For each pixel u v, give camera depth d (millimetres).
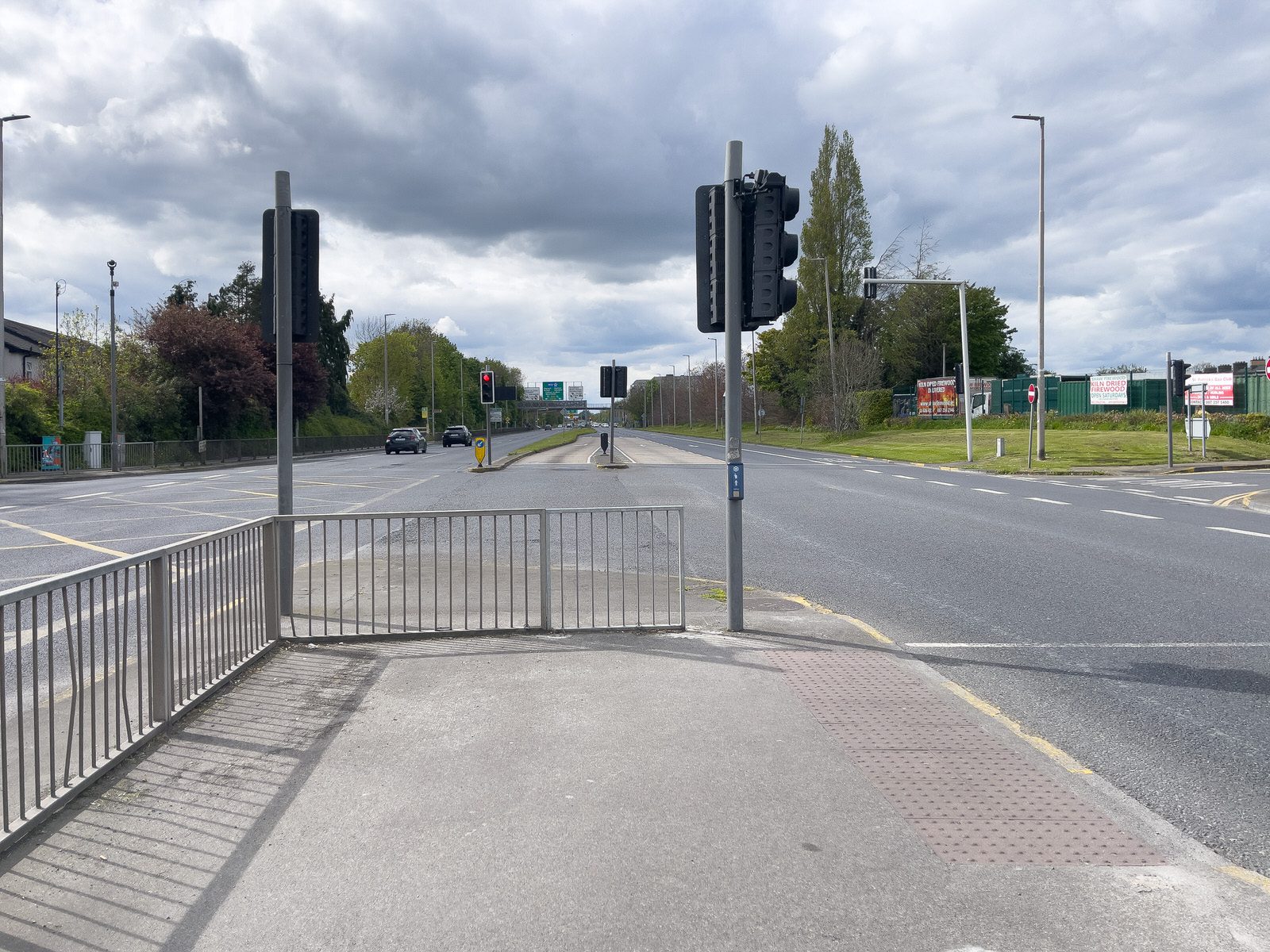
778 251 7625
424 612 8773
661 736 5234
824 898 3459
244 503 21594
